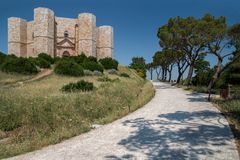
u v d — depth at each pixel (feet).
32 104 41.65
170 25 119.44
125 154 24.67
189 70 127.75
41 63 135.64
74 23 224.53
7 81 90.33
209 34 92.07
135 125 37.63
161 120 40.86
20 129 36.17
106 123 40.04
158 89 111.45
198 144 27.25
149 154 24.49
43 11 203.00
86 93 56.24
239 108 45.21
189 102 62.28
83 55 173.58
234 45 79.51
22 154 25.84
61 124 37.99
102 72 141.28
